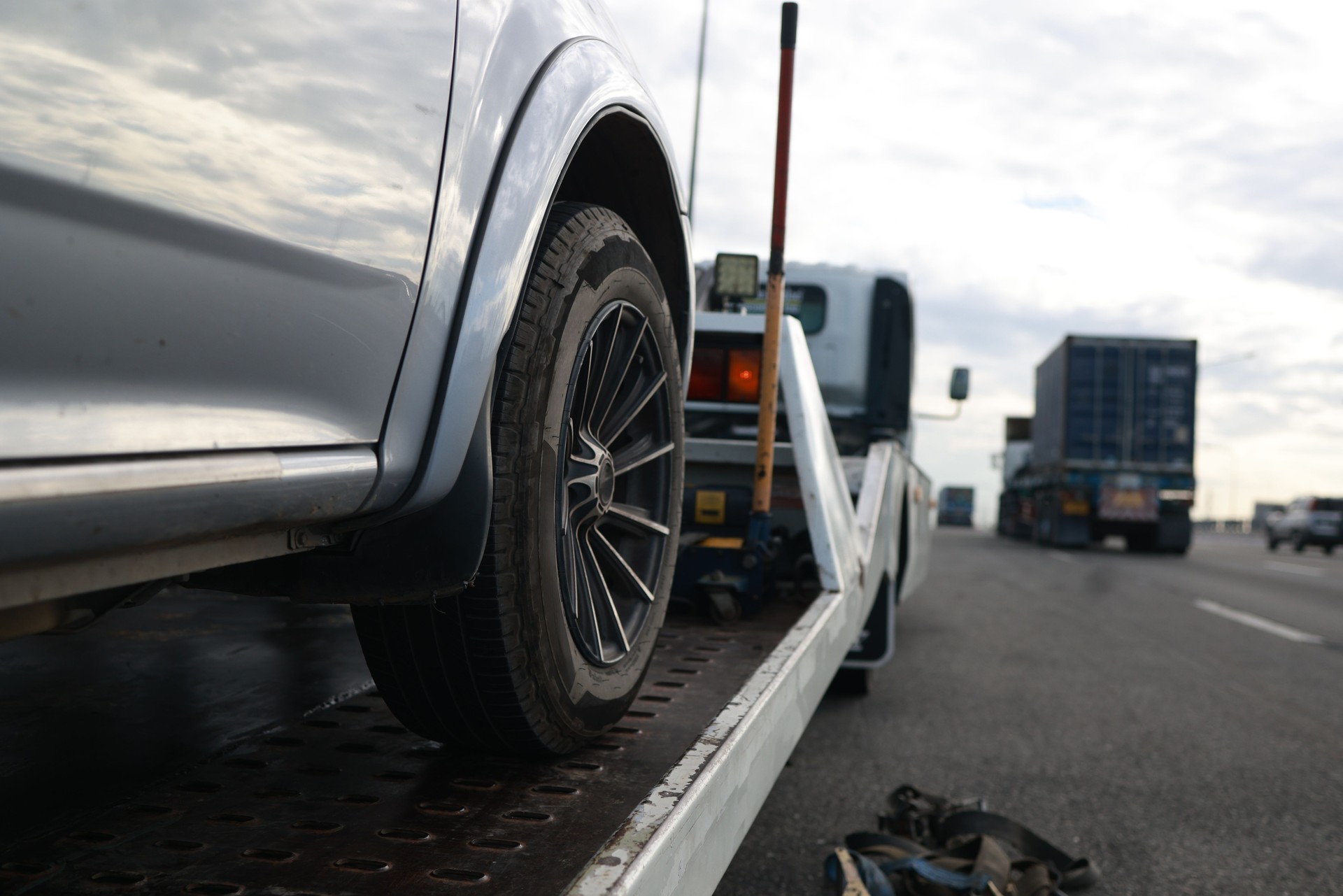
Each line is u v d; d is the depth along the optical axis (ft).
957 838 8.63
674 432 6.26
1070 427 69.26
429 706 4.65
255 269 2.97
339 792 4.33
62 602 2.93
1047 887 7.59
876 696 16.70
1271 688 18.20
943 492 185.16
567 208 5.00
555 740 4.79
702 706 5.77
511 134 4.24
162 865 3.54
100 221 2.48
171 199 2.67
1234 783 12.26
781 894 8.54
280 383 3.15
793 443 9.11
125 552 2.73
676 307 6.64
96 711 5.55
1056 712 15.80
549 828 3.91
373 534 4.11
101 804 4.13
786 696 6.17
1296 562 62.59
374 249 3.47
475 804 4.18
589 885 3.25
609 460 5.41
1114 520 68.08
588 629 5.22
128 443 2.60
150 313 2.64
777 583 11.24
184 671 6.59
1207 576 45.34
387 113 3.51
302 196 3.13
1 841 3.73
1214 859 9.77
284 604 9.32
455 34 3.90
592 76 4.84
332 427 3.42
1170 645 22.93
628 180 5.96
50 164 2.35
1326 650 22.86
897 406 20.01
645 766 4.78
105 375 2.54
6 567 2.37
